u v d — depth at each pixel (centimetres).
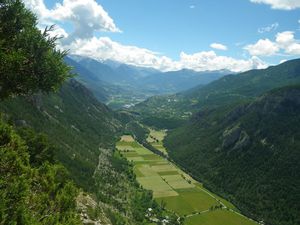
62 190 3712
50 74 3628
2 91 3516
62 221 3148
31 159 7531
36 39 3550
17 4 3525
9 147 3094
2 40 3312
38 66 3531
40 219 2950
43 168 3900
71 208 3559
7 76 3369
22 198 2672
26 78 3500
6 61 3288
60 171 6262
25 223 2556
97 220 7519
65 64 3734
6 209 2431
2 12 3503
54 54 3666
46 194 3331
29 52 3525
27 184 2733
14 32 3569
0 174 2781
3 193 2473
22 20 3578
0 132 3247
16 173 2891
